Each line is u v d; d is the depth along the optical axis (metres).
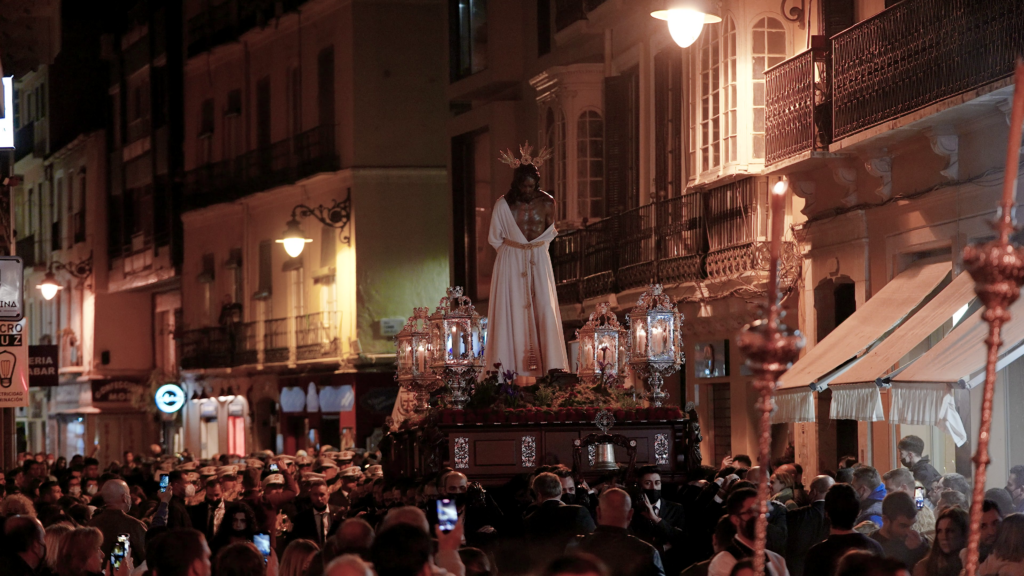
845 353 14.56
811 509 9.39
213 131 40.62
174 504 12.34
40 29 14.88
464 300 13.12
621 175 22.81
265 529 10.31
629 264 21.81
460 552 6.83
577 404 12.66
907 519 8.48
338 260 33.97
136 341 47.00
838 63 16.08
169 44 42.41
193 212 40.53
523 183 13.96
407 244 33.56
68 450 49.78
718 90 18.86
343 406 33.28
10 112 15.97
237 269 38.88
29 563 8.65
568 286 23.66
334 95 34.59
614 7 22.69
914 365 12.45
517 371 13.71
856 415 13.34
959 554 8.01
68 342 49.38
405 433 13.80
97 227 47.25
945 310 13.61
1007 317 4.85
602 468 12.13
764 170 17.59
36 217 54.28
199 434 41.72
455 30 29.30
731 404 19.83
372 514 12.60
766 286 18.09
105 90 49.47
